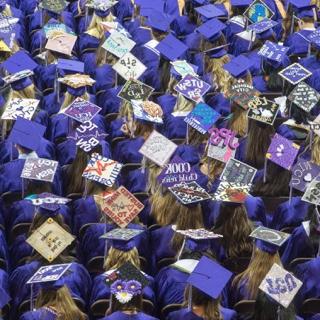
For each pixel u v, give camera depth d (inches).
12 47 800.3
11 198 607.5
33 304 493.4
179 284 506.3
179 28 911.0
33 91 710.5
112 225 559.2
